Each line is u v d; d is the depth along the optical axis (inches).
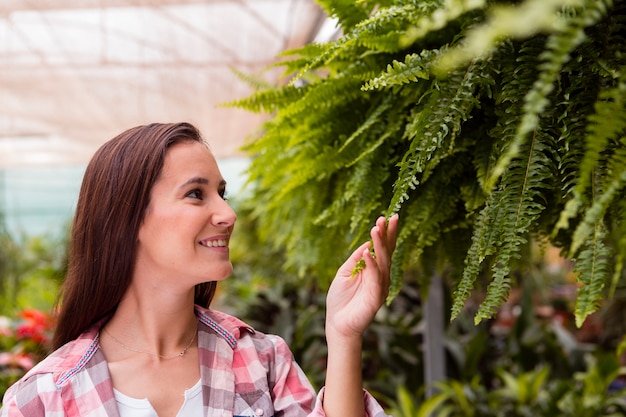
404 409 108.3
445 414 113.6
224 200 42.6
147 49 133.0
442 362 113.0
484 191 35.8
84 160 279.4
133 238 40.3
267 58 137.0
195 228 39.0
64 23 118.8
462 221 42.8
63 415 38.7
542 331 144.1
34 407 38.8
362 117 43.1
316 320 146.3
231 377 42.3
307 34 119.2
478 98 33.5
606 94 24.2
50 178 532.7
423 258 48.7
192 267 39.4
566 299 216.7
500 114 34.0
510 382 121.7
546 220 39.5
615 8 30.5
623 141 25.9
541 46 30.7
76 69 145.6
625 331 155.3
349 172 45.4
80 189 42.6
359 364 40.1
